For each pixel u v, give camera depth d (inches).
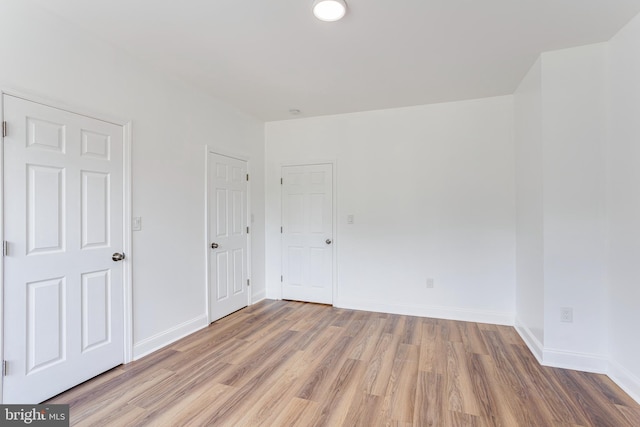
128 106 98.7
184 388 84.2
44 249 77.6
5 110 70.3
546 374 91.3
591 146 92.7
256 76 114.7
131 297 99.6
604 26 83.3
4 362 70.2
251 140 162.4
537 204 102.4
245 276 158.1
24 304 73.7
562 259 95.4
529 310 111.8
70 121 83.0
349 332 124.2
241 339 117.4
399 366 96.2
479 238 135.6
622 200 85.0
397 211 148.1
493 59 101.7
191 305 124.1
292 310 152.9
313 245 164.7
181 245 119.5
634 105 80.0
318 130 162.9
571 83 94.3
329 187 160.9
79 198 85.3
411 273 145.6
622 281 85.2
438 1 72.9
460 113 138.4
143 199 104.0
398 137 148.0
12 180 71.6
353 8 75.4
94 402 77.6
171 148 115.0
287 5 74.5
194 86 124.1
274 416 72.7
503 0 72.7
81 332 85.9
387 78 116.2
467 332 123.6
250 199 161.5
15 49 71.9
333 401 78.5
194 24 82.8
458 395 80.7
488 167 134.5
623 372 84.2
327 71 110.7
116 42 91.9
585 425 69.5
